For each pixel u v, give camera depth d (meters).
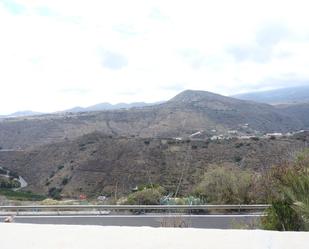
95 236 3.25
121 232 3.33
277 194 7.58
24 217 17.22
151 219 15.95
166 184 31.05
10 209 18.52
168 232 3.31
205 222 14.60
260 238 3.13
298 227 6.46
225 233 3.27
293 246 2.96
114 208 18.02
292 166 7.70
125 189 34.91
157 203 20.62
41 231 3.39
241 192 19.03
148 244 3.05
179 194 22.73
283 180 7.14
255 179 18.48
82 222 15.84
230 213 16.72
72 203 21.66
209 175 20.52
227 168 21.22
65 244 3.09
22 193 38.91
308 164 7.95
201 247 2.98
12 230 3.42
